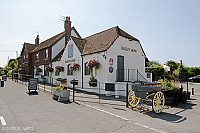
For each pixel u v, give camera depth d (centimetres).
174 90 851
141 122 550
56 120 561
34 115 620
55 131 461
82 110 705
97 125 514
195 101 979
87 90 1392
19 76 2850
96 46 1418
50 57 2134
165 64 3453
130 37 1485
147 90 689
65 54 1784
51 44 2138
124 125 516
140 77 1536
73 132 455
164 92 795
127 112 680
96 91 1295
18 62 3469
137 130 475
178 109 757
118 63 1327
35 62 2617
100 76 1259
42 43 2744
